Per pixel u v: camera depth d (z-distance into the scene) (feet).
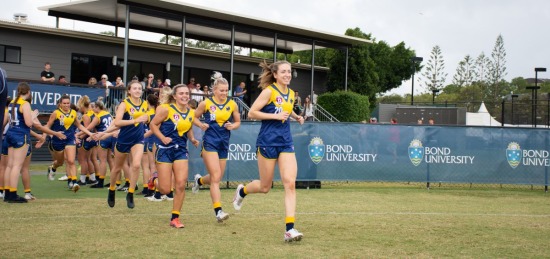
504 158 46.91
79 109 42.75
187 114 25.09
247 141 43.91
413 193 43.24
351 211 31.68
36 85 54.19
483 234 24.64
